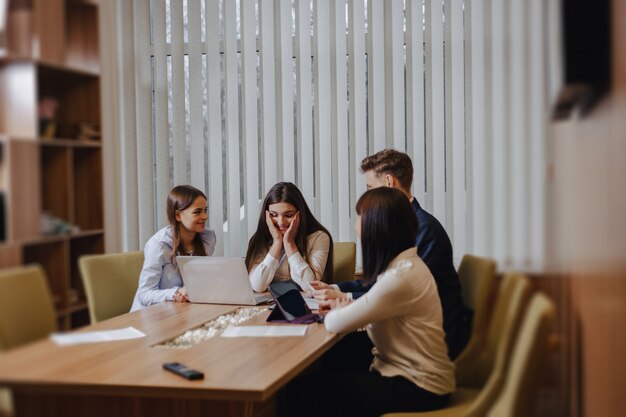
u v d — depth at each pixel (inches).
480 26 126.6
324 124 135.0
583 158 53.0
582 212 52.8
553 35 53.8
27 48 45.2
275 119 137.3
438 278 87.9
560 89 53.1
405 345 74.8
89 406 57.1
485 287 72.1
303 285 106.7
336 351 99.0
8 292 43.9
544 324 49.7
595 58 50.3
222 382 55.4
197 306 92.4
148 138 131.3
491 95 113.1
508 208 67.1
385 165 99.9
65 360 51.3
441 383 73.7
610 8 48.9
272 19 136.1
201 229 106.9
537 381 50.8
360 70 133.5
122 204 115.4
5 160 43.8
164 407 68.7
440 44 130.4
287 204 110.0
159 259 101.0
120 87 116.2
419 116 132.0
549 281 55.2
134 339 71.3
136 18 128.8
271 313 81.3
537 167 58.7
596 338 51.0
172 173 137.2
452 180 130.6
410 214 77.0
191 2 137.5
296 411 79.0
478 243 126.0
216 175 139.2
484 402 64.1
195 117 138.6
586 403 50.8
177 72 137.3
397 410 73.9
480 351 72.8
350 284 104.6
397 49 132.3
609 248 50.9
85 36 49.9
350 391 75.5
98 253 53.5
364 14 133.3
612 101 49.8
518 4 65.6
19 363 44.7
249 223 138.2
